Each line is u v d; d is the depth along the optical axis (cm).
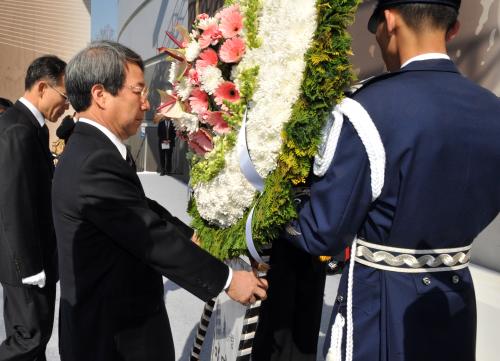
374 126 101
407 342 105
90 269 132
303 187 125
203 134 144
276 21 124
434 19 107
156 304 143
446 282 109
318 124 111
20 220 190
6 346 198
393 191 101
